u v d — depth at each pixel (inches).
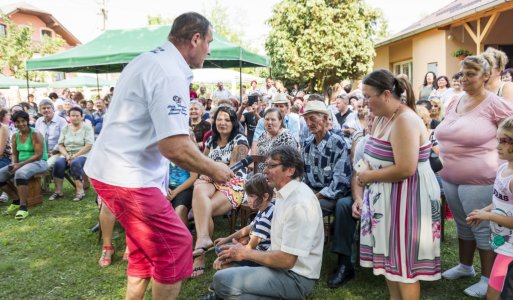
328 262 145.6
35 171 224.2
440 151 122.8
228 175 86.8
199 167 83.4
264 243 111.4
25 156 229.6
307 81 672.4
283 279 98.4
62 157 254.8
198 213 142.8
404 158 94.0
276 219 100.0
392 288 104.5
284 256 95.0
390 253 100.4
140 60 84.6
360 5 648.4
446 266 140.2
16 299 125.8
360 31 635.5
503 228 96.6
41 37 1210.0
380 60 665.6
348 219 130.1
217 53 286.0
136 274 92.7
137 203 84.6
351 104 283.0
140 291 94.0
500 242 97.6
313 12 621.3
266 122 173.9
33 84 754.2
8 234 186.2
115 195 84.8
